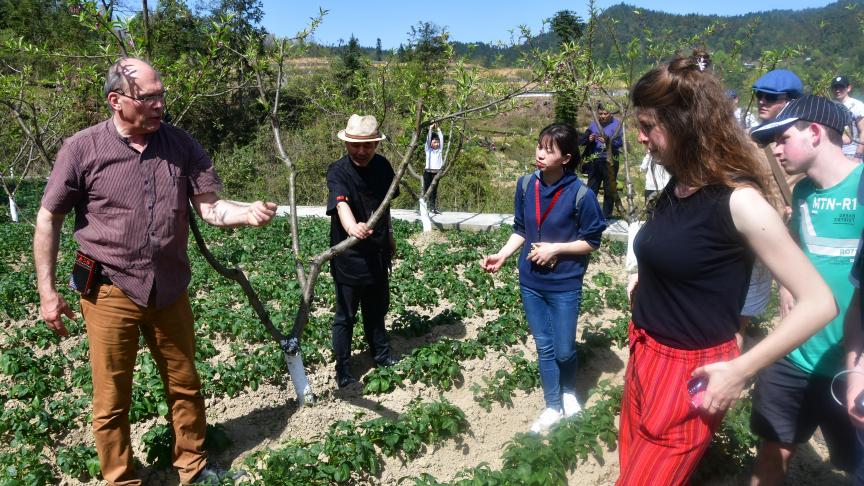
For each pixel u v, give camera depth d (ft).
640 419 9.17
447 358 18.66
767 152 12.77
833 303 7.40
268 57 17.94
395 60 38.65
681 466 8.83
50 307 11.51
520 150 66.18
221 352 21.11
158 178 11.68
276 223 39.99
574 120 46.34
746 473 14.47
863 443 9.57
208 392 17.40
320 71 60.49
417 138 15.43
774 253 7.59
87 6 13.28
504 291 25.76
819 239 11.12
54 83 24.97
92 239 11.55
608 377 19.49
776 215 7.61
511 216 40.98
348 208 16.40
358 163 16.83
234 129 63.21
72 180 11.23
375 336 18.66
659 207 8.83
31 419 16.56
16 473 13.83
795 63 28.02
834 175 10.81
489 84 21.99
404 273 29.17
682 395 8.65
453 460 15.57
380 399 17.48
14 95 21.12
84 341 21.08
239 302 25.99
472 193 51.67
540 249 14.67
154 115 11.19
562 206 14.70
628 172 28.09
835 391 11.20
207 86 19.61
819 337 11.21
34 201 51.72
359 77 35.42
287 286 27.58
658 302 8.83
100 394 12.32
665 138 8.20
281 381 18.29
